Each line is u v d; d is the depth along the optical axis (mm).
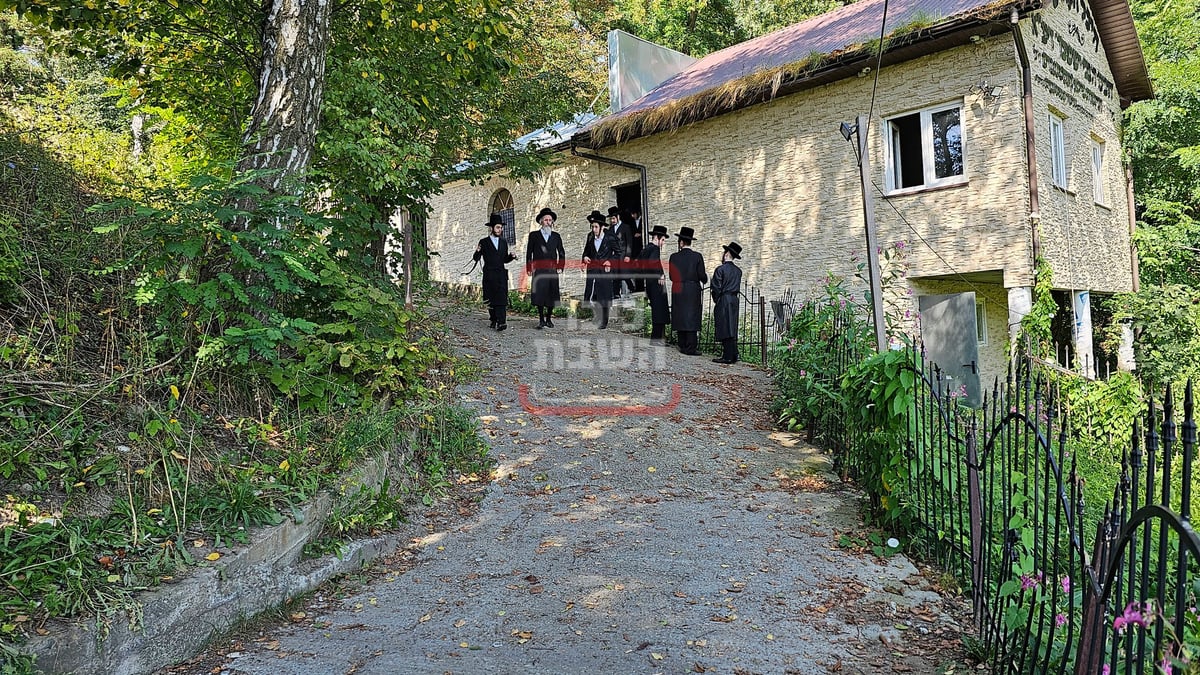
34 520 3588
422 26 8234
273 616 3982
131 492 3977
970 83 11367
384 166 7988
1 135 7035
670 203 15516
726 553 4855
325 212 7512
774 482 6355
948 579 4461
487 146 13086
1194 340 14688
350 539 4754
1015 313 11062
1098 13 14430
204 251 5328
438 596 4258
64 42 8445
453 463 6348
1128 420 9133
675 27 27422
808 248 13336
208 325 5148
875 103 12422
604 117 16953
